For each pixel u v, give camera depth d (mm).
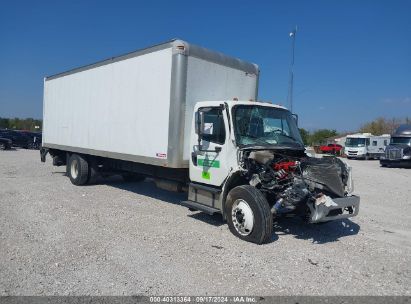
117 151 9734
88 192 10781
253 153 6738
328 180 6434
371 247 6535
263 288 4641
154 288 4512
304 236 7043
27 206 8547
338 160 7066
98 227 7012
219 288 4590
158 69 8250
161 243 6211
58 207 8547
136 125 9000
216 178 7199
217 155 7172
